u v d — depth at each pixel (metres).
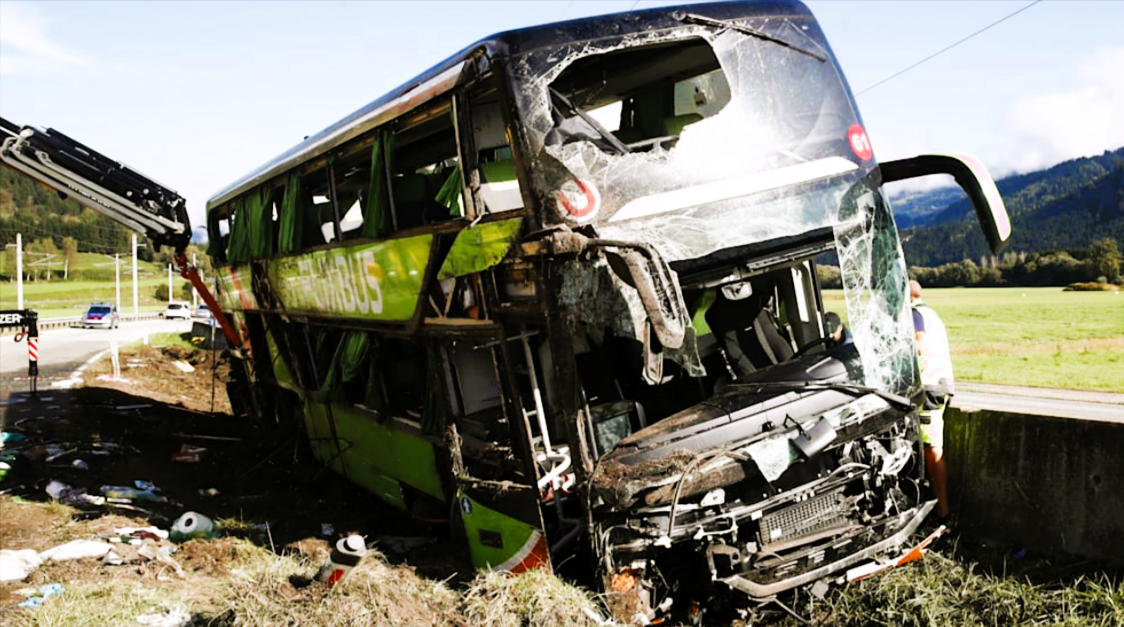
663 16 5.74
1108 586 5.34
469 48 5.80
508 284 5.85
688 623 5.46
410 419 8.23
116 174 13.38
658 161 5.51
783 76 5.93
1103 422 5.75
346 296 8.52
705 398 6.57
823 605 5.63
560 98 5.52
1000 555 6.17
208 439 13.95
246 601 5.95
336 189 8.41
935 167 6.04
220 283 15.62
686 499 5.21
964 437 6.74
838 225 5.72
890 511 5.71
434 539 8.11
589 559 5.76
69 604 5.96
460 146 5.96
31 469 10.30
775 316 6.88
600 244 5.00
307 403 11.62
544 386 6.16
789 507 5.42
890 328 5.84
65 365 24.56
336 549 6.25
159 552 7.55
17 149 12.27
